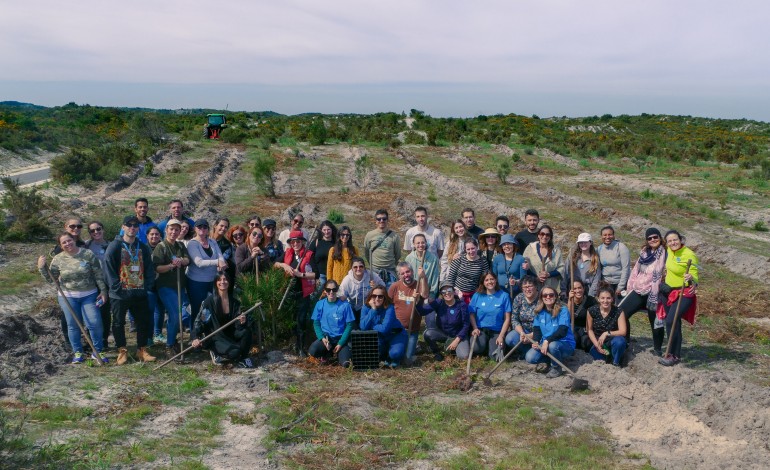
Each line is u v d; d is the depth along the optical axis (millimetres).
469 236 9977
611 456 6262
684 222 22469
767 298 13398
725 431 6590
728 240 19719
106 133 59406
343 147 48875
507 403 7500
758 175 34156
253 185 29391
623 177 34844
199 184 27594
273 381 8219
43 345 8867
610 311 8867
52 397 7332
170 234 8805
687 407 7086
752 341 10703
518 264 9359
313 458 6125
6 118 53656
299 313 9422
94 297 8586
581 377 8227
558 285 9430
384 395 7770
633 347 9641
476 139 56531
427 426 6895
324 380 8367
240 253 9711
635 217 22625
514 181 32281
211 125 53844
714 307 12664
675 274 8703
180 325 8602
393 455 6234
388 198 26375
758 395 6984
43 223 18297
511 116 93375
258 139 53438
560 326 8555
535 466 6020
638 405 7266
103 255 8992
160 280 9016
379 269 10102
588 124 91562
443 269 10086
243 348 8703
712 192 29609
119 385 7840
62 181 28125
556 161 42969
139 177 29875
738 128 96188
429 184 31484
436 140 53312
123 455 5996
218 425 6836
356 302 9133
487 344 9188
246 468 5887
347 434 6648
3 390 7359
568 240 19531
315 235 10039
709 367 9289
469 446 6449
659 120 104062
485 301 9156
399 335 8977
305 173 33781
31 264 14648
